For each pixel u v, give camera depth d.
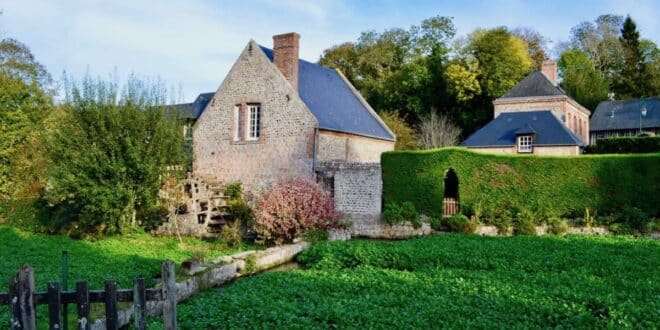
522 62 53.44
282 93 28.09
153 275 14.44
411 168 25.92
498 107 47.47
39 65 44.06
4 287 12.09
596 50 68.94
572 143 33.66
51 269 14.34
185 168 25.02
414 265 15.99
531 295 11.04
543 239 20.38
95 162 20.84
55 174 20.97
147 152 21.81
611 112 52.69
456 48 57.16
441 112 53.16
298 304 10.76
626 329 8.71
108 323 5.99
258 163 28.61
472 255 16.38
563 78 63.59
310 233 21.45
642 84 62.59
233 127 29.59
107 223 21.86
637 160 23.81
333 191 26.88
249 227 24.28
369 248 17.78
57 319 5.91
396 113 50.06
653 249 17.66
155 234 24.61
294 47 28.45
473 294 11.37
